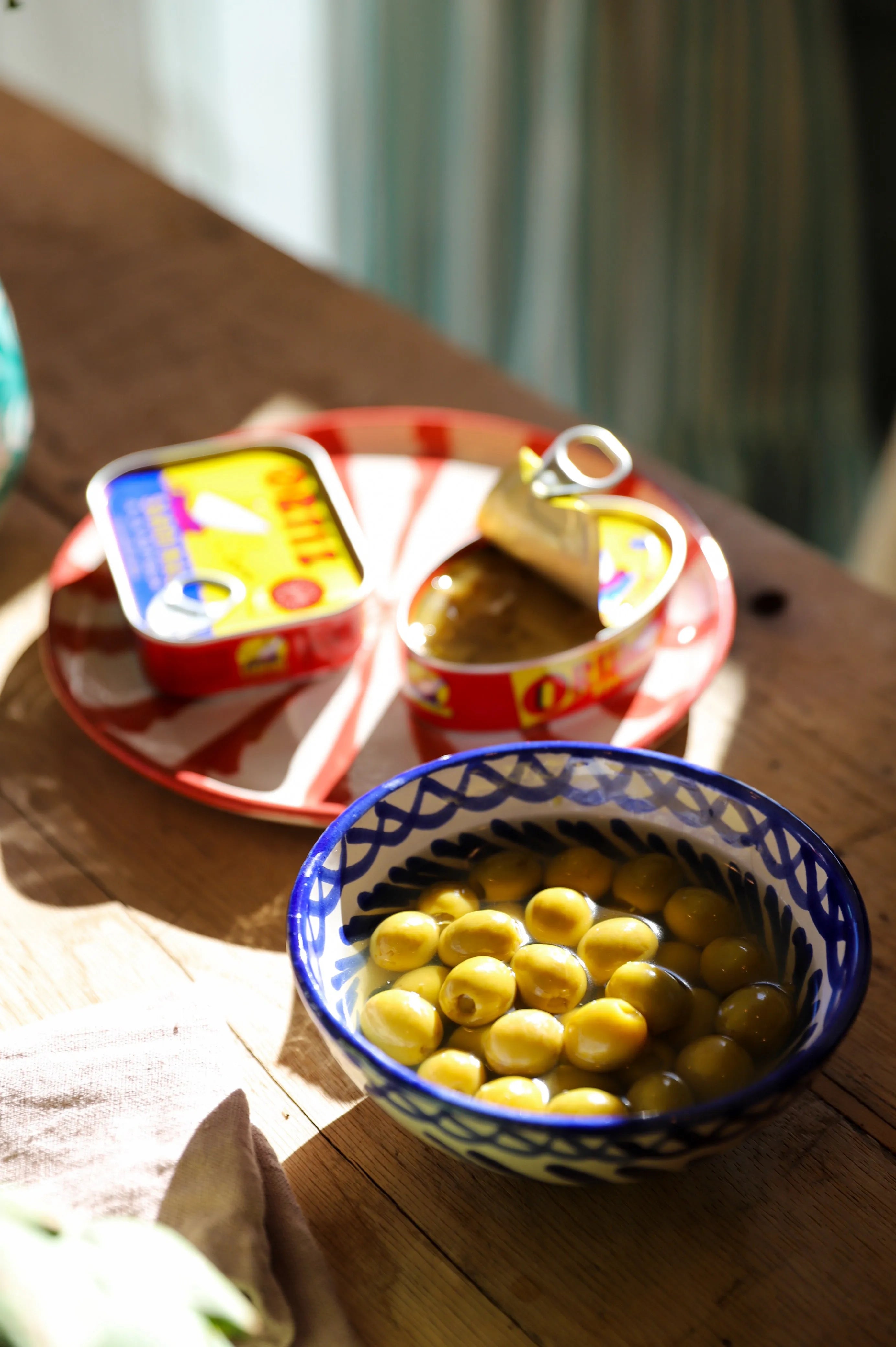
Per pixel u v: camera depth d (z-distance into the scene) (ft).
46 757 2.03
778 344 5.53
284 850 1.88
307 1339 1.27
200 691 2.06
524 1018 1.32
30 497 2.58
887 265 5.43
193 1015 1.54
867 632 2.26
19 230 3.40
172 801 1.96
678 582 2.28
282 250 3.37
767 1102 1.15
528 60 5.08
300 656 2.08
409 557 2.39
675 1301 1.34
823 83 4.99
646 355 5.61
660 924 1.51
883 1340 1.30
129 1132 1.41
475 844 1.61
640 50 4.94
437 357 3.00
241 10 5.75
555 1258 1.37
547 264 5.52
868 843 1.85
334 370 2.94
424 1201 1.43
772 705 2.10
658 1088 1.27
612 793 1.58
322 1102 1.54
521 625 2.05
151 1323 0.99
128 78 6.00
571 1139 1.13
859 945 1.28
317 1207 1.43
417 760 1.97
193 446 2.36
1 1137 1.40
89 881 1.83
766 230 5.27
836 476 5.85
